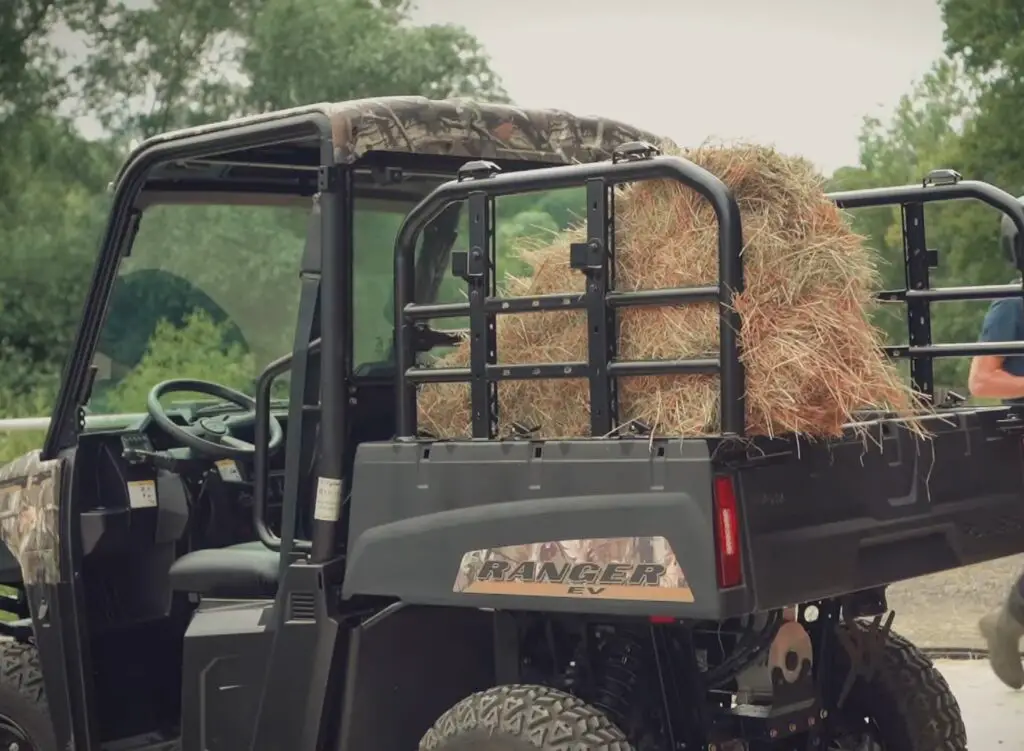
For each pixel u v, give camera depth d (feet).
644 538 9.21
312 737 10.84
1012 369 15.51
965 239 50.03
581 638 10.75
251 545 12.97
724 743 10.75
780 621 10.64
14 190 69.62
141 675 13.88
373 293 11.76
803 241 9.78
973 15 59.26
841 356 9.74
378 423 11.43
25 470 13.25
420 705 11.13
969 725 17.54
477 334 10.27
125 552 13.47
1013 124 55.67
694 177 9.43
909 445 10.84
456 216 12.82
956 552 11.24
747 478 9.24
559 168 10.03
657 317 9.77
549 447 9.73
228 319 13.29
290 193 13.41
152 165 12.01
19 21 74.79
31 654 13.78
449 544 10.14
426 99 11.48
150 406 13.29
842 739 12.28
